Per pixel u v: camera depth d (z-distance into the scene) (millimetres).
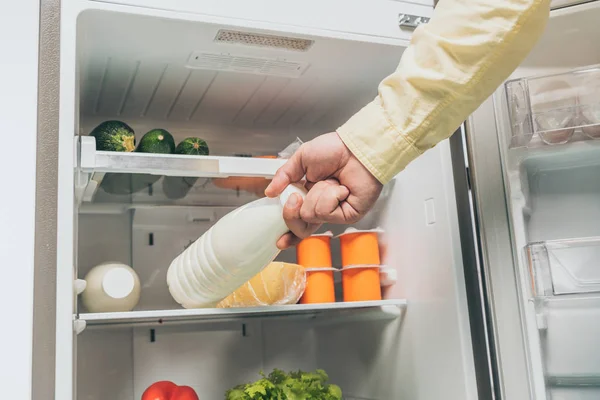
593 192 1135
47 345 845
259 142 1590
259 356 1559
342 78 1292
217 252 980
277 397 1176
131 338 1438
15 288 832
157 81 1271
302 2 1091
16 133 876
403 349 1283
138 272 1450
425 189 1229
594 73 1059
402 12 1156
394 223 1339
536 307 1051
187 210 1510
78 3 956
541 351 1046
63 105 917
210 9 1027
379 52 1173
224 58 1176
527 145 1066
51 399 835
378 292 1283
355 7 1127
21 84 892
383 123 891
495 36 838
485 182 1110
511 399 1052
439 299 1175
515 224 1078
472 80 857
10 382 807
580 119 1054
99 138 1136
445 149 1180
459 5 864
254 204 973
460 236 1155
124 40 1081
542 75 1104
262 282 1167
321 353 1602
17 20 909
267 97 1387
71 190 897
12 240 844
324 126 1558
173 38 1081
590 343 1062
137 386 1420
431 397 1188
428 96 876
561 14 1093
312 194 903
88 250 1430
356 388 1458
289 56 1181
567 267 1074
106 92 1316
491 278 1085
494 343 1084
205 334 1509
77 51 993
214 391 1492
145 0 991
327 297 1259
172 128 1507
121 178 1204
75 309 916
